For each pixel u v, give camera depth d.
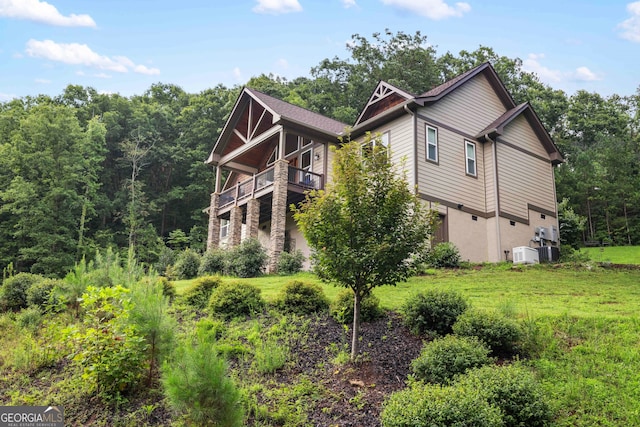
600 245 30.41
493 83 21.28
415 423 4.79
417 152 17.83
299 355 7.78
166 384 5.11
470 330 7.23
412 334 8.20
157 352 6.65
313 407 6.20
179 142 42.91
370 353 7.59
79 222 33.81
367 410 6.01
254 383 6.82
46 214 30.25
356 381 6.70
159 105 46.28
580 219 26.00
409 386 6.38
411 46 43.09
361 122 21.08
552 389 6.11
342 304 9.22
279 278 16.19
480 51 41.44
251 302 9.98
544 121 41.28
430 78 41.34
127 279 9.64
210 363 5.09
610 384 6.19
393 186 8.08
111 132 40.53
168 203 41.22
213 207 24.05
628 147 34.69
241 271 17.73
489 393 5.28
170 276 19.30
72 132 33.16
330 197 8.04
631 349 7.07
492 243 19.09
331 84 43.59
